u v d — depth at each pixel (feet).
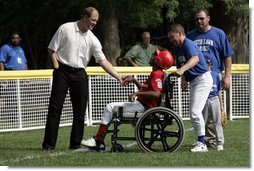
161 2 174.09
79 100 100.63
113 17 180.24
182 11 190.08
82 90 100.32
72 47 99.14
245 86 146.61
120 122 94.89
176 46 94.73
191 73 94.58
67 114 135.44
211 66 99.81
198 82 94.79
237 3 177.06
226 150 96.94
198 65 94.43
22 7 205.67
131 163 85.56
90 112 137.49
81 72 100.12
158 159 87.81
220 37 100.01
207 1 184.03
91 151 96.89
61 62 99.50
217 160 87.25
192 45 93.66
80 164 85.71
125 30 215.92
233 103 146.30
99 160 87.86
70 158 90.12
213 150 97.04
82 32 99.40
